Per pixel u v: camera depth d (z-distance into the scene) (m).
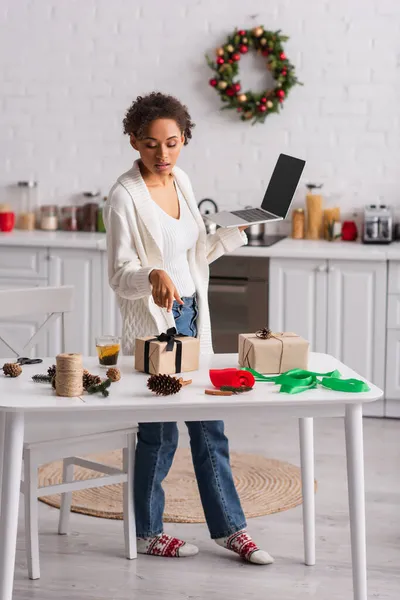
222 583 3.44
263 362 3.07
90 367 3.18
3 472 2.80
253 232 6.01
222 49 6.07
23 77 6.39
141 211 3.31
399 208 6.08
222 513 3.60
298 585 3.42
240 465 4.76
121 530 3.95
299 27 6.04
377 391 2.88
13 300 3.74
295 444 5.13
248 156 6.22
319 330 5.62
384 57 5.98
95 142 6.38
